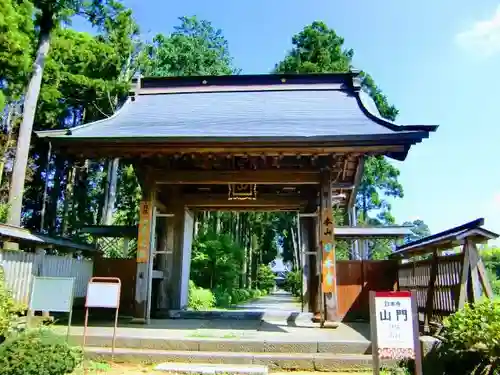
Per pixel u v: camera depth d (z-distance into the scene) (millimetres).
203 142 7652
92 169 26469
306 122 8664
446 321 5660
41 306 6203
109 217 21078
